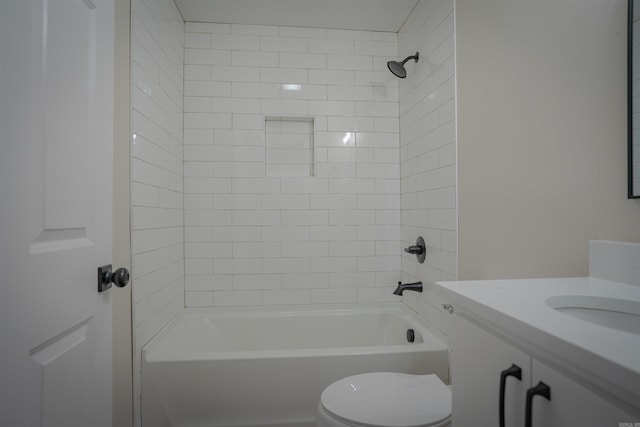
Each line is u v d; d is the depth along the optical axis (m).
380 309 2.14
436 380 1.18
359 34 2.21
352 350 1.48
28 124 0.67
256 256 2.12
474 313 0.72
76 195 0.82
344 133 2.19
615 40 0.94
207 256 2.08
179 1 1.89
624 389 0.38
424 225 1.79
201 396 1.39
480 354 0.68
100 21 0.93
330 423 0.98
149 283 1.50
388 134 2.22
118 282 0.98
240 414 1.40
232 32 2.12
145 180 1.46
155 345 1.53
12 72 0.63
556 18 1.07
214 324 1.99
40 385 0.69
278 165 2.22
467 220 1.39
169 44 1.80
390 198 2.21
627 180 0.91
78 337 0.83
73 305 0.80
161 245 1.66
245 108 2.12
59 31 0.76
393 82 2.22
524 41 1.16
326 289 2.16
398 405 1.03
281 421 1.40
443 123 1.56
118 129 1.23
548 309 0.62
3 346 0.60
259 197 2.12
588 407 0.43
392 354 1.46
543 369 0.50
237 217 2.11
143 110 1.44
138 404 1.36
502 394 0.57
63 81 0.77
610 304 0.74
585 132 1.01
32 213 0.67
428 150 1.73
